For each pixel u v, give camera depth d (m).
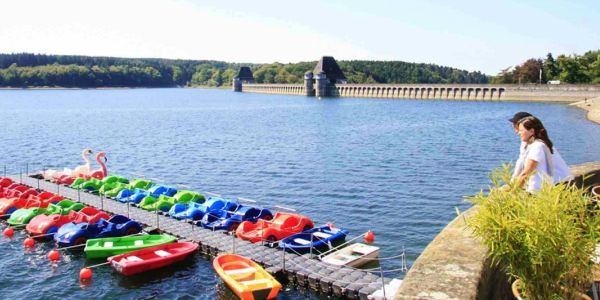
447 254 7.26
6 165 60.16
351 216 36.84
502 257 6.47
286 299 22.50
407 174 52.56
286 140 84.31
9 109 169.50
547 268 6.19
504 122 118.88
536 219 6.09
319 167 57.00
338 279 22.94
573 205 6.30
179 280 24.91
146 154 68.69
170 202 35.38
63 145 77.50
